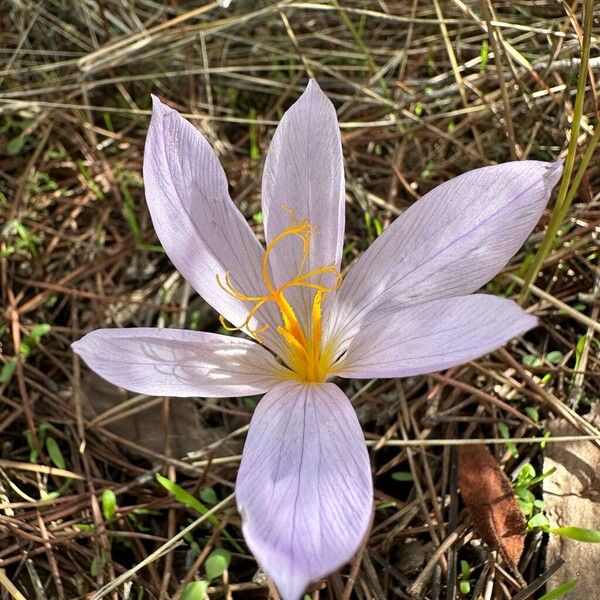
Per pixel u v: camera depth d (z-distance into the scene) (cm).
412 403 13
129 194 17
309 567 7
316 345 10
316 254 11
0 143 18
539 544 11
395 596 11
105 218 17
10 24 20
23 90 19
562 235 14
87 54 19
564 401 13
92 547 12
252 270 11
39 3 20
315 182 11
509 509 11
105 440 13
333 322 11
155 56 19
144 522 12
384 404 13
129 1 20
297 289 11
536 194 10
